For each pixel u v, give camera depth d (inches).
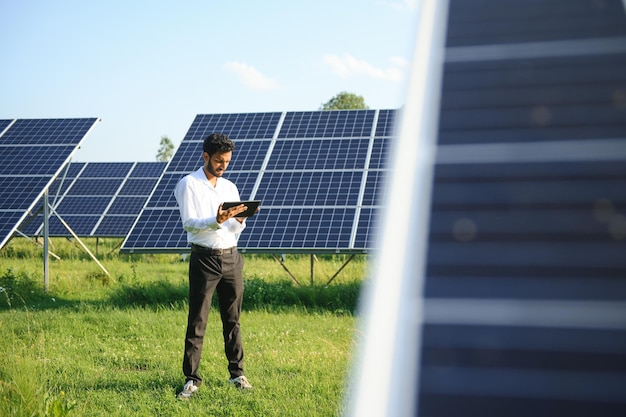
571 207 40.8
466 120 50.0
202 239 282.7
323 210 612.1
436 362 33.5
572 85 51.7
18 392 245.3
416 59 55.6
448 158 46.4
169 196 642.8
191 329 287.3
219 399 282.7
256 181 655.8
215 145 280.4
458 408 31.3
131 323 457.4
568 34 58.9
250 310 523.2
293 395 287.4
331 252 573.6
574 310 34.9
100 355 367.2
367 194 619.5
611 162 43.3
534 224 39.7
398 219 42.1
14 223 610.9
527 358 32.8
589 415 30.2
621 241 37.8
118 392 297.4
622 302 34.9
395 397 32.6
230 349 299.3
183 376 322.0
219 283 291.7
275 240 587.8
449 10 67.5
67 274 734.5
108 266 866.8
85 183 1268.5
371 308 37.7
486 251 38.9
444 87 54.4
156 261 984.3
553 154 45.1
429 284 37.6
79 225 1117.1
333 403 274.5
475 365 33.0
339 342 396.8
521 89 52.1
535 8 65.2
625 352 32.7
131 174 1300.4
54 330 433.7
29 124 770.8
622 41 55.4
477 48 59.1
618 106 47.7
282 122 727.1
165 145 3848.4
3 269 788.0
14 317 475.5
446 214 41.8
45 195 635.5
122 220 1126.4
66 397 283.1
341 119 724.7
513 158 45.1
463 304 36.3
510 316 34.8
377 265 40.3
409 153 47.2
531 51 56.7
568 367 32.4
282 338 410.3
